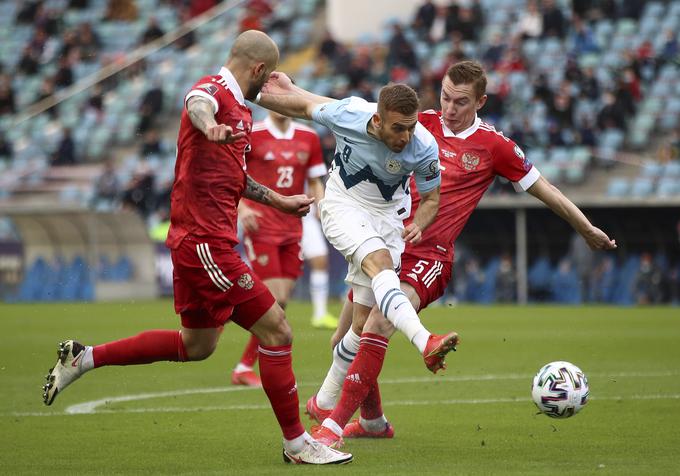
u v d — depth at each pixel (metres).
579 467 18.95
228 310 19.70
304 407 28.80
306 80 96.88
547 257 77.38
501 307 72.38
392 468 18.98
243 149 20.02
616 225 75.19
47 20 118.44
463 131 23.92
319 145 38.25
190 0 119.88
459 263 78.12
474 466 19.17
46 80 112.56
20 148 107.62
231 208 19.95
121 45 118.06
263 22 110.25
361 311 21.95
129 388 32.66
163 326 55.84
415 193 24.09
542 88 83.81
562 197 23.84
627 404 27.78
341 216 21.41
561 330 52.34
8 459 20.31
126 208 86.44
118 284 82.00
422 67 95.38
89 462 19.95
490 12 100.81
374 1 106.69
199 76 107.75
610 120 84.62
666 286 73.56
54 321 60.62
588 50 92.56
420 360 40.47
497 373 35.78
